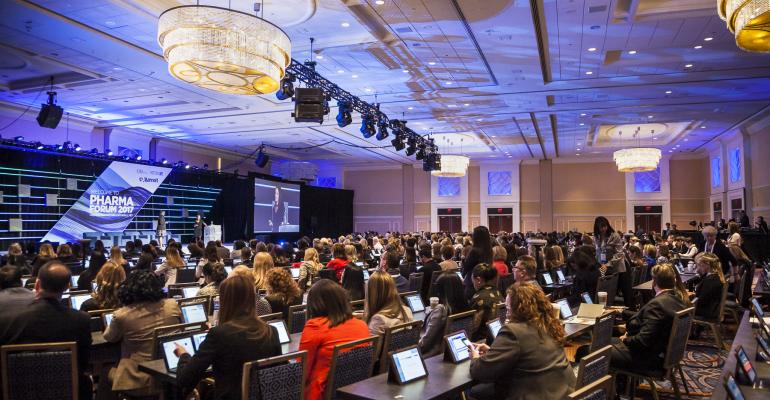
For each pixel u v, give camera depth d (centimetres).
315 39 1059
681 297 503
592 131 2062
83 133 1897
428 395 310
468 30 1007
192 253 1158
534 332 316
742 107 1656
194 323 431
